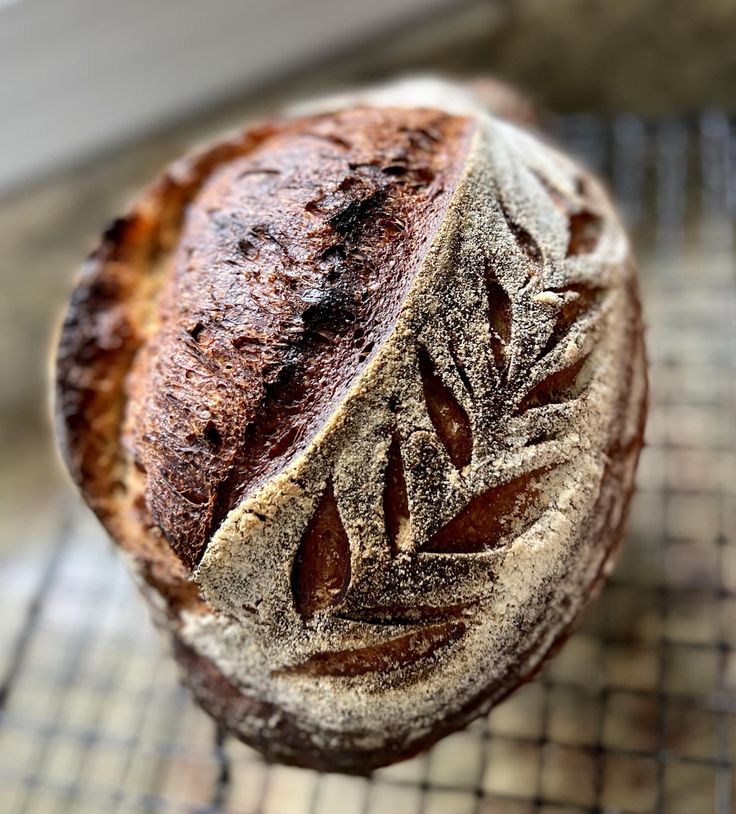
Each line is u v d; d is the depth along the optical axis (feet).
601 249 0.70
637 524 1.03
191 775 0.99
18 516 1.32
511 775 0.92
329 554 0.59
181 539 0.63
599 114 1.34
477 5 1.26
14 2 1.11
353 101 0.88
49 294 1.39
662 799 0.83
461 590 0.60
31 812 1.01
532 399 0.62
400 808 0.93
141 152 1.33
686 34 1.24
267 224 0.66
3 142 1.24
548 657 0.69
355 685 0.62
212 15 1.19
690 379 1.10
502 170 0.66
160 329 0.69
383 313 0.61
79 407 0.74
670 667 0.93
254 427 0.61
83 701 1.06
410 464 0.58
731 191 1.19
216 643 0.67
